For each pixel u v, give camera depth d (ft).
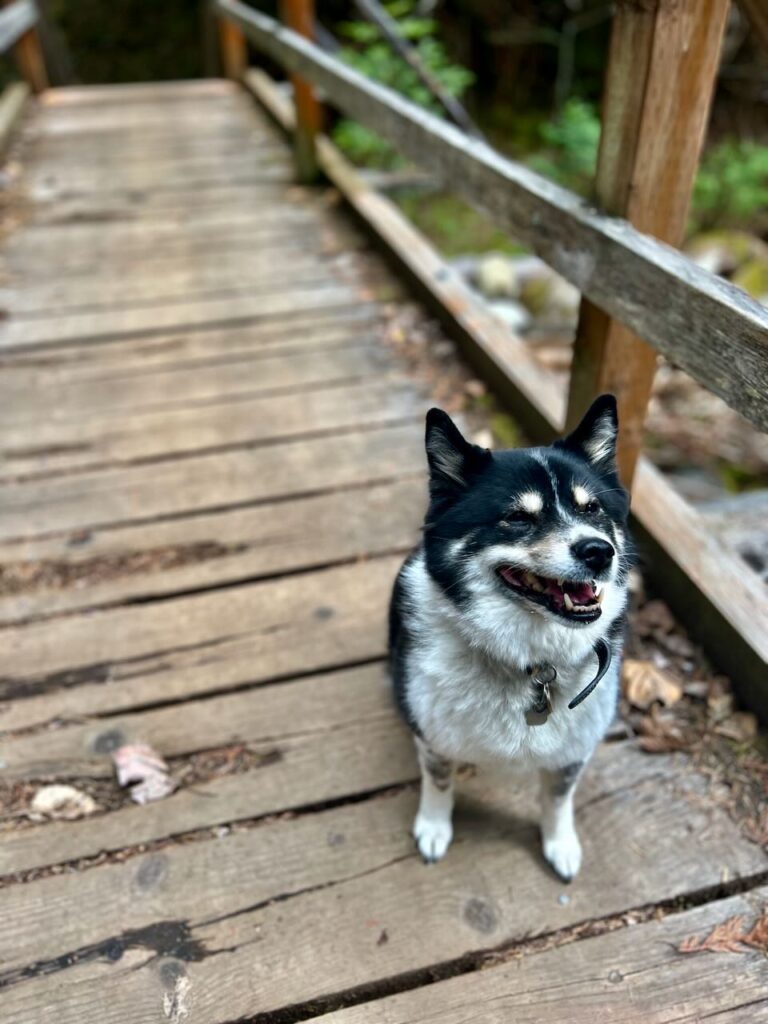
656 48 2.12
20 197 6.59
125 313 4.92
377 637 2.83
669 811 2.29
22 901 2.08
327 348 4.57
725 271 7.52
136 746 2.45
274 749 2.48
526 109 12.06
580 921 2.05
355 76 4.75
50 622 2.90
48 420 3.96
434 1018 1.86
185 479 3.58
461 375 4.27
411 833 2.25
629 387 2.71
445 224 8.94
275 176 7.12
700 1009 1.87
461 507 1.91
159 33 13.33
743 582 2.66
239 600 2.99
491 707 1.92
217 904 2.08
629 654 2.73
